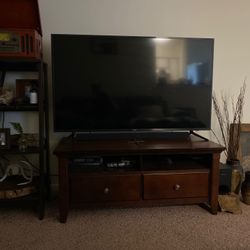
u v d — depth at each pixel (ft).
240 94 9.04
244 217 7.07
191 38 7.57
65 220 6.72
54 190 8.54
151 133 8.13
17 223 6.69
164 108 7.71
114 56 7.32
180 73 7.64
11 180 7.57
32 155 8.32
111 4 8.11
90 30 8.11
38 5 7.36
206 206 7.60
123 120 7.59
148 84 7.55
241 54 8.90
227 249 5.66
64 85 7.24
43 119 6.93
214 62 8.80
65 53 7.14
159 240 5.97
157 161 7.57
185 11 8.44
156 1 8.27
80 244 5.80
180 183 7.05
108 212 7.29
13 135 7.63
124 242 5.88
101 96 7.41
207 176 7.13
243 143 9.06
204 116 7.91
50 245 5.76
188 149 6.79
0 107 6.81
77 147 6.73
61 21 7.98
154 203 7.02
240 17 8.73
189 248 5.68
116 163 7.16
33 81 7.84
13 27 7.21
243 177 8.28
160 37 7.57
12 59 6.44
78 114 7.39
